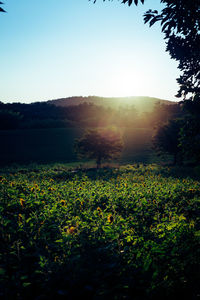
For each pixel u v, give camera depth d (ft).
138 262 12.43
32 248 14.43
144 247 14.02
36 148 223.51
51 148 224.74
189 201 31.68
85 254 13.12
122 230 16.53
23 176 66.95
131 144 238.48
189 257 12.85
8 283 10.89
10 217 20.36
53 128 321.32
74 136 274.98
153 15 15.93
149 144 239.09
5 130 298.97
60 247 14.38
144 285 11.00
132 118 454.40
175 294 10.66
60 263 12.02
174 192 36.83
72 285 10.79
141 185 44.27
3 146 225.35
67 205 24.32
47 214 20.13
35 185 33.17
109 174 80.33
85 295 10.43
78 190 33.73
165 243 14.53
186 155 22.72
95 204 27.76
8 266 12.60
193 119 21.89
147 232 17.62
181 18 15.58
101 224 17.85
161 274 11.63
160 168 103.14
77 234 15.48
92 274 11.47
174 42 18.84
